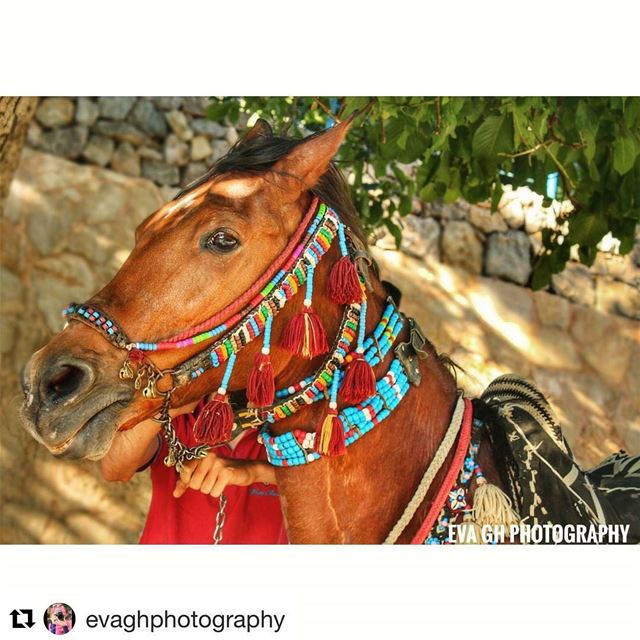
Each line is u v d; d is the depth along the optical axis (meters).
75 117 4.91
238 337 1.81
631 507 2.15
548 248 3.29
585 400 5.20
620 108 2.50
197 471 2.11
